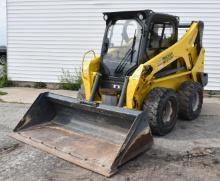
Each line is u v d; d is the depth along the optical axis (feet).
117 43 22.25
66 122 21.15
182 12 34.71
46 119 21.72
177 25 24.00
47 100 21.74
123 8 36.42
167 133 21.79
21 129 20.84
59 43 39.29
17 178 15.64
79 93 24.04
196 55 26.37
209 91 35.04
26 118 20.93
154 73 21.06
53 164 16.98
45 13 39.19
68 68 39.45
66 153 17.65
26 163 17.15
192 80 25.81
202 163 17.34
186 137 21.24
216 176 15.89
